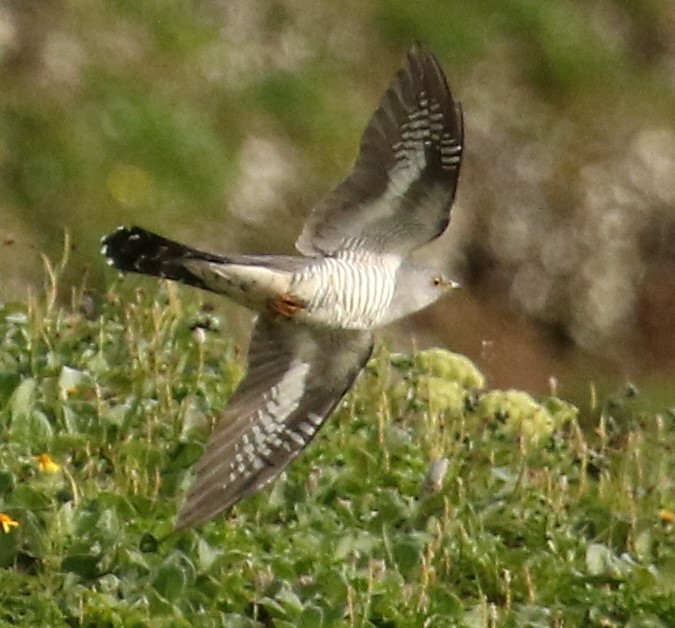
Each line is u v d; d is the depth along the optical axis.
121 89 26.55
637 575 12.10
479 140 29.77
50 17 26.80
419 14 30.70
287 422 10.66
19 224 24.42
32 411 12.16
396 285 10.22
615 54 32.31
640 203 30.45
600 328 29.38
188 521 10.27
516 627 11.30
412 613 11.05
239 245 26.19
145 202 25.56
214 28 28.50
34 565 10.81
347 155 28.19
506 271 29.00
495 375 27.86
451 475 12.70
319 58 29.27
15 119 25.44
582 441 13.70
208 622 10.49
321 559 11.36
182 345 13.85
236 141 27.22
